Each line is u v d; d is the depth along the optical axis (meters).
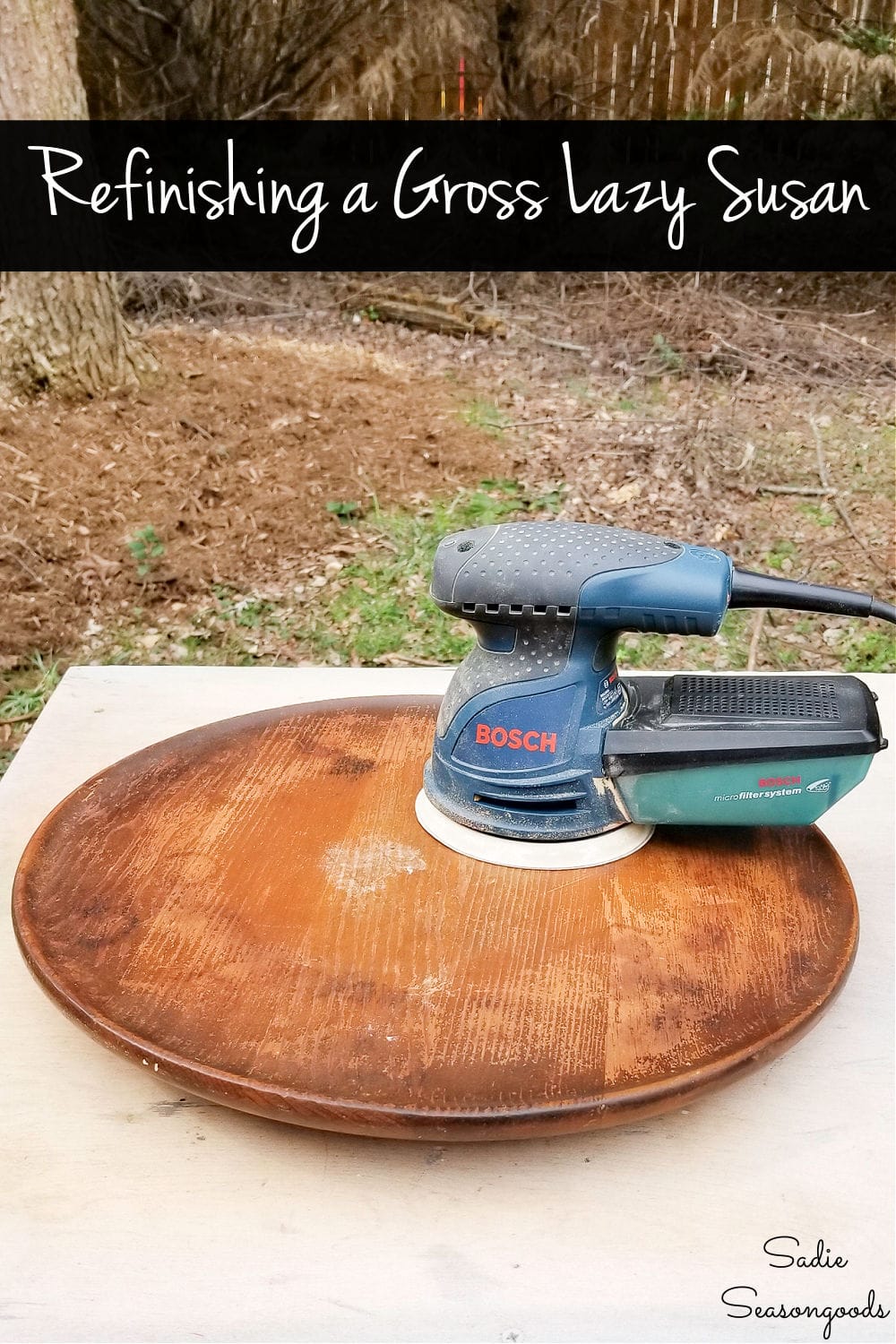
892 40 5.07
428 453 3.86
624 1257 0.95
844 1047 1.17
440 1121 0.93
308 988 1.09
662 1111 0.98
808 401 4.19
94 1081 1.13
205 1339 0.88
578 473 3.83
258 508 3.61
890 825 1.57
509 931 1.18
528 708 1.25
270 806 1.42
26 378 3.76
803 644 3.29
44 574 3.35
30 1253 0.95
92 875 1.27
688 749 1.22
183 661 3.19
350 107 5.23
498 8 5.11
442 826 1.33
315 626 3.28
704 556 1.22
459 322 4.55
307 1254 0.95
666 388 4.26
